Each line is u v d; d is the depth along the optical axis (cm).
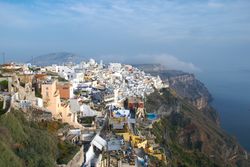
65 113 13325
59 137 11050
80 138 12188
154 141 17325
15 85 11912
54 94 13025
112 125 15488
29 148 9012
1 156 7800
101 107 17812
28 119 10719
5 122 9044
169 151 17575
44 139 9731
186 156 19562
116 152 12381
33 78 14575
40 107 12219
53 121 11981
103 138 13362
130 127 16475
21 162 8325
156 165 13662
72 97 16250
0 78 11831
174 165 16025
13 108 10262
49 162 8869
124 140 14225
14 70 15888
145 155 13438
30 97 12188
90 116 15488
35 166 8550
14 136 9012
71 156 9794
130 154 12594
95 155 11294
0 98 10469
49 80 14200
